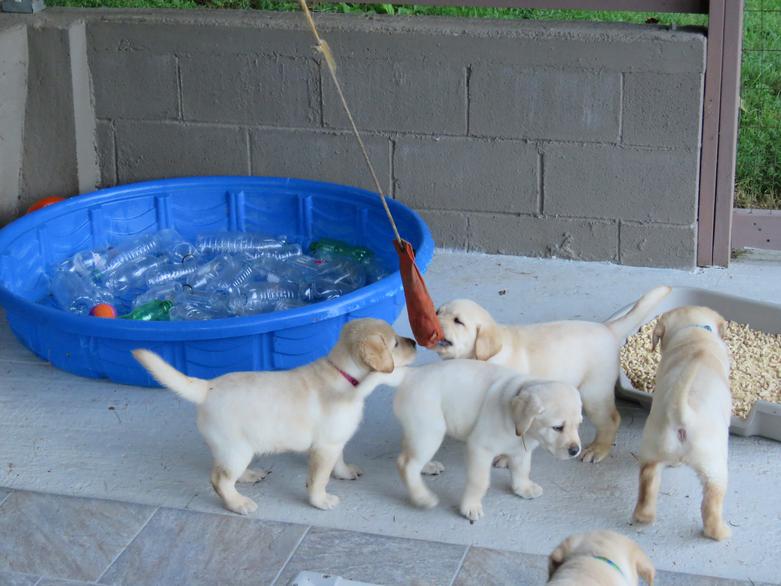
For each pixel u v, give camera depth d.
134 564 3.98
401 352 4.09
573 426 3.93
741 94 5.52
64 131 5.25
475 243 5.22
